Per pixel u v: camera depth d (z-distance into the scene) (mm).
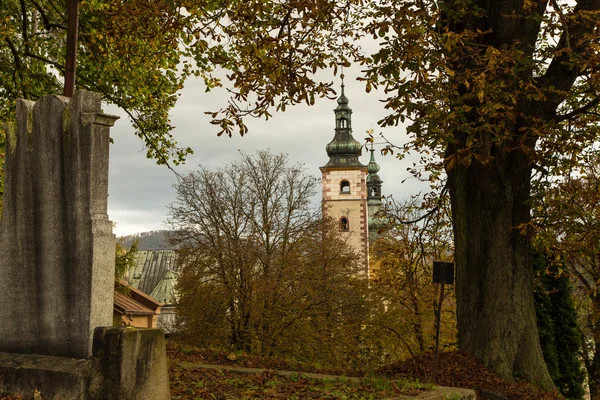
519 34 13195
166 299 55344
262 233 37031
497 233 13375
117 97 18375
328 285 36750
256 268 36094
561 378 27266
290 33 13062
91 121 7246
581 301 33531
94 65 17672
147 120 18656
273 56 13000
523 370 12719
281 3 12969
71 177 7359
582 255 15016
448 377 12047
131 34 14578
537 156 11984
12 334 7785
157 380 6883
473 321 13328
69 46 9383
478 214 13586
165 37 14102
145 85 17859
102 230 7188
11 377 7305
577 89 15016
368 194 109812
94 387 6723
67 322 7223
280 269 35719
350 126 91125
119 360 6598
